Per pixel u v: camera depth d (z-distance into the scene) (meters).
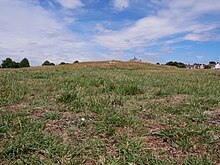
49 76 13.19
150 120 4.05
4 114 4.20
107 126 3.59
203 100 5.74
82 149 2.81
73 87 7.76
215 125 3.76
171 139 3.14
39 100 5.64
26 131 3.30
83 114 4.38
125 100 5.79
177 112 4.61
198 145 3.00
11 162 2.52
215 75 17.03
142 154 2.74
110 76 13.01
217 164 2.56
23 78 11.39
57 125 3.71
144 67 47.78
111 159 2.60
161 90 7.30
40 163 2.50
